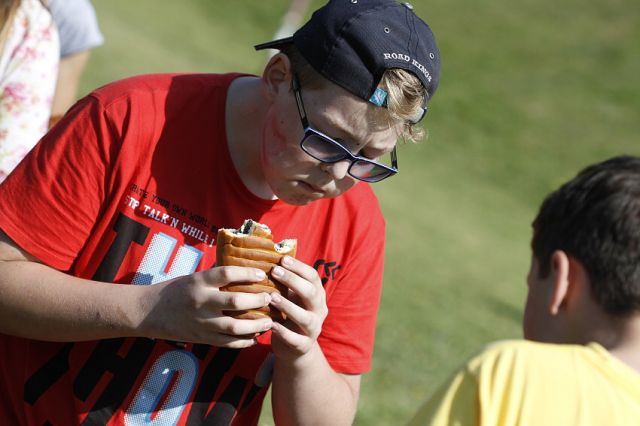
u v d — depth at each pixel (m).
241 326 5.32
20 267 5.64
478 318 21.20
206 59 49.16
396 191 38.59
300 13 43.59
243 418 6.29
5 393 6.01
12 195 5.68
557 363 4.78
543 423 4.61
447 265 27.22
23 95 6.84
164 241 5.84
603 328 4.96
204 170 5.89
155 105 5.81
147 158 5.78
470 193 43.69
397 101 5.26
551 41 69.81
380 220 6.45
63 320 5.53
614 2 77.50
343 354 6.31
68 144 5.68
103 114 5.71
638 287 4.86
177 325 5.39
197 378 5.97
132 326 5.43
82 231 5.72
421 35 5.46
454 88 59.44
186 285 5.34
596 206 5.05
